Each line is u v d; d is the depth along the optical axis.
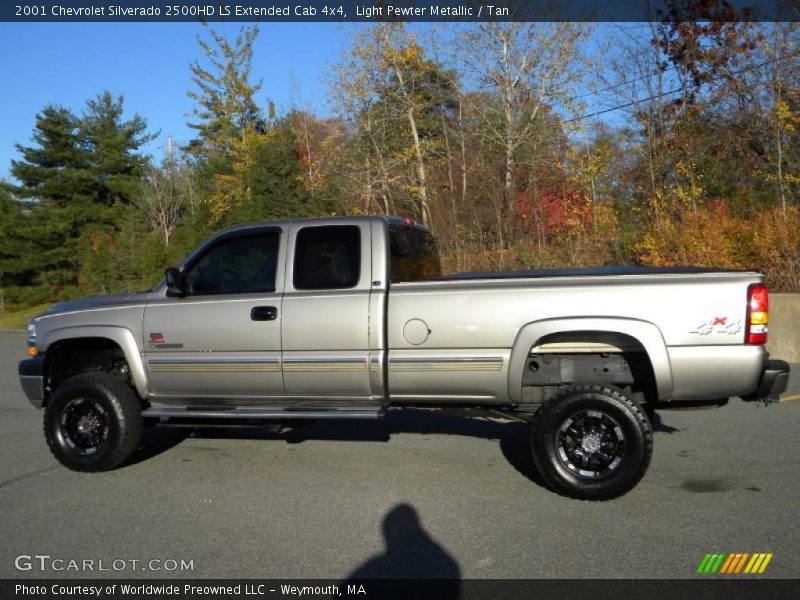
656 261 15.31
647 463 5.29
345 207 26.11
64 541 4.88
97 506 5.57
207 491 5.90
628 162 21.08
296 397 6.10
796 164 17.23
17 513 5.44
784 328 11.49
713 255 14.41
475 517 5.20
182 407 6.36
